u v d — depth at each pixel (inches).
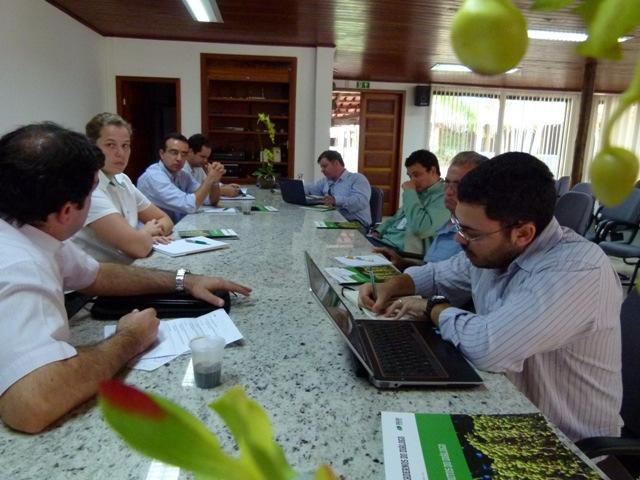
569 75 269.0
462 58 6.8
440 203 111.7
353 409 34.1
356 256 80.7
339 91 306.2
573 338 42.8
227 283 54.9
